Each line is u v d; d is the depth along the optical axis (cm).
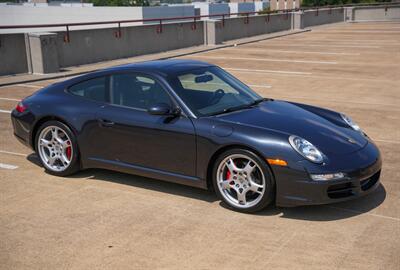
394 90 1162
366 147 493
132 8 5759
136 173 544
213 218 471
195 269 379
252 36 2650
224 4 7700
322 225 453
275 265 383
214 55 1914
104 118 550
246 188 474
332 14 3738
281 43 2341
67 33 1593
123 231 446
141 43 1914
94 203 511
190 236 434
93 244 422
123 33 1828
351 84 1248
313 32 2956
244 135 469
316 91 1158
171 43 2070
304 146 457
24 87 1255
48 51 1445
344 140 486
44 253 407
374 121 867
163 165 522
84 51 1672
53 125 582
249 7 8775
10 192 543
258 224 457
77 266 386
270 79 1334
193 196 527
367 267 379
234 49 2114
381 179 574
